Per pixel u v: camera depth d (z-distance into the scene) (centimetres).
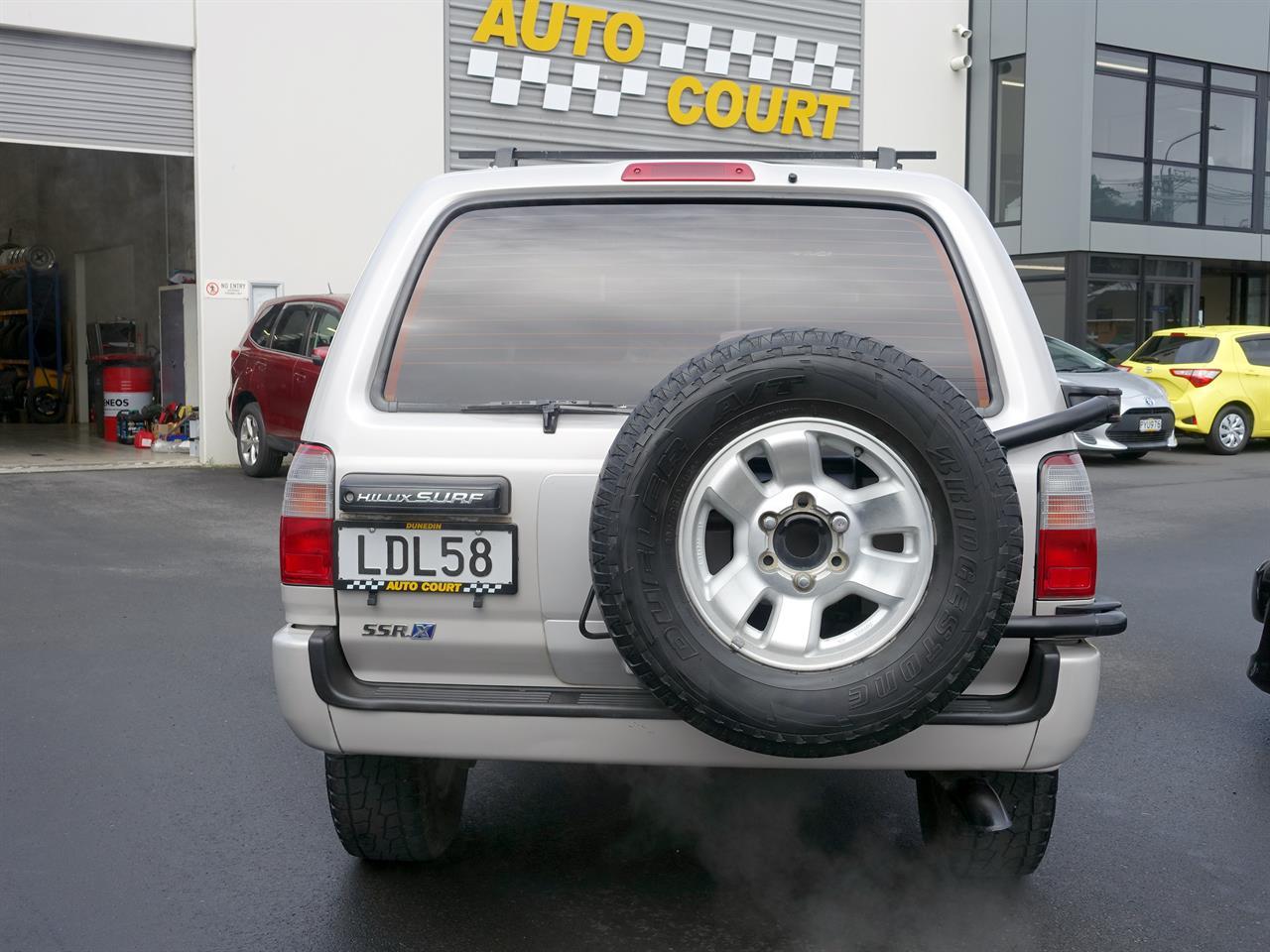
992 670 292
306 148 1492
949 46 2077
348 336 307
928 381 262
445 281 315
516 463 289
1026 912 336
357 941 315
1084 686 286
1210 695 553
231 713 513
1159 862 372
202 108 1423
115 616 688
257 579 792
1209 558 888
